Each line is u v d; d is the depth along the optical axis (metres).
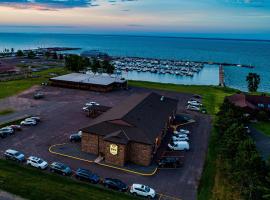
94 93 114.81
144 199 44.75
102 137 57.81
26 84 124.62
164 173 53.34
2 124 73.12
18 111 85.50
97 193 44.78
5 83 124.00
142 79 184.88
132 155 56.59
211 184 49.66
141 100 73.81
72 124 76.25
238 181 45.09
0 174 48.03
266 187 41.53
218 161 57.84
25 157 56.16
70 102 98.81
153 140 57.31
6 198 41.34
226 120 66.75
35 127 73.00
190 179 51.53
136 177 51.34
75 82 121.12
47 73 155.12
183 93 123.06
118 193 45.81
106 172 52.50
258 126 84.62
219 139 65.62
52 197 42.22
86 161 56.19
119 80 129.25
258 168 43.38
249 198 41.28
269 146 69.19
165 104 79.94
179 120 83.19
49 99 101.62
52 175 49.97
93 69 158.75
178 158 56.69
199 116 89.81
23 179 47.12
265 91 167.88
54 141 64.69
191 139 70.44
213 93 126.44
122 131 57.53
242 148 48.78
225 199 44.56
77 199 42.16
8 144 62.00
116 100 104.62
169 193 46.81
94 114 82.81
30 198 41.75
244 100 94.56
